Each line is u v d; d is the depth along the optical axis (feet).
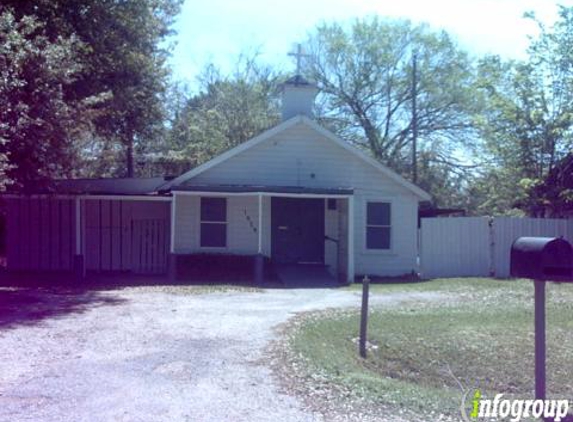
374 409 21.44
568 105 77.87
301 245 67.56
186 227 65.82
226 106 118.11
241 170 66.39
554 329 38.24
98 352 28.89
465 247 67.92
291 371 25.66
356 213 67.87
